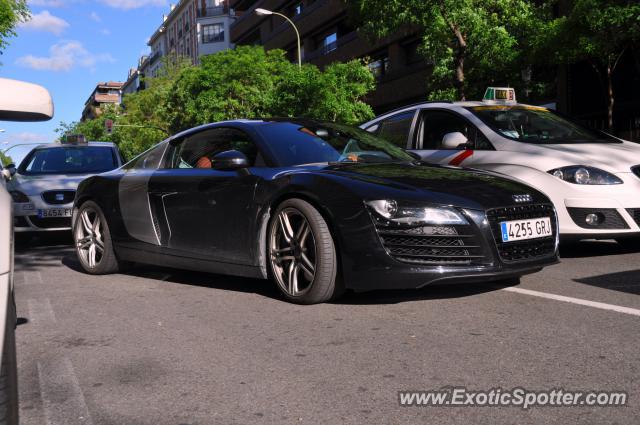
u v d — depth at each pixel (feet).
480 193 12.93
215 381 8.92
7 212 5.28
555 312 12.05
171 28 253.85
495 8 49.75
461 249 12.36
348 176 13.12
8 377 4.71
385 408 7.73
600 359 9.23
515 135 20.40
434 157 21.18
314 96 78.13
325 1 109.70
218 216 15.01
